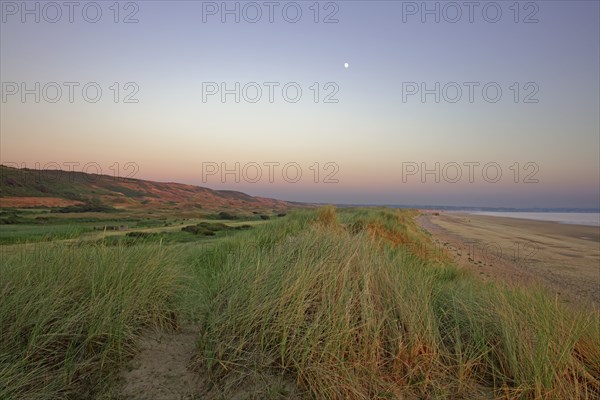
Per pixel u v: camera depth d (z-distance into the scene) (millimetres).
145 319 2992
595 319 3301
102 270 3201
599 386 2467
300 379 2248
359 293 2988
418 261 7477
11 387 2064
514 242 21453
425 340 2695
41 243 3732
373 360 2406
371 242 5309
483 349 2713
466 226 37531
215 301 3010
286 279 2998
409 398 2260
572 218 72062
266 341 2512
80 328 2547
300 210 13172
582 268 12703
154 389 2238
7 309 2486
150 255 3797
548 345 2523
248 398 2152
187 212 45781
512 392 2332
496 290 4160
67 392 2182
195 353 2645
